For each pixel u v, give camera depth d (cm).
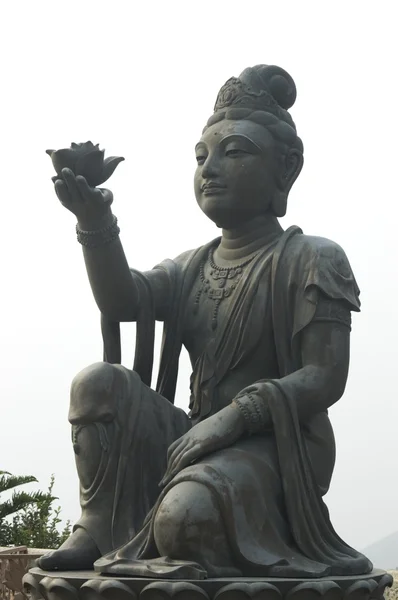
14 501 1099
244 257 418
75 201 380
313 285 381
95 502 368
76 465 377
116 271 398
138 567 324
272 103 423
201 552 324
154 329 423
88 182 383
